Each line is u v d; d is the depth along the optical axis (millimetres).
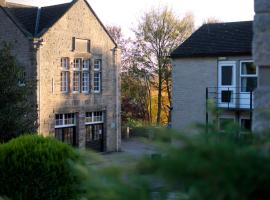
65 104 31375
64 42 31156
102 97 34438
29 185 9719
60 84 31031
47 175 9656
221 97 22938
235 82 22578
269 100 4211
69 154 9859
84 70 33094
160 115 46344
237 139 2533
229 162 2016
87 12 32812
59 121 31344
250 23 24125
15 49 29734
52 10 32094
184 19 45250
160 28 45094
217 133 2447
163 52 45344
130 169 2266
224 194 1976
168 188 2191
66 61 31562
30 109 19156
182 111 24156
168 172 2094
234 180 1993
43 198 9711
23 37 29406
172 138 2303
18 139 10203
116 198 2193
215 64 23141
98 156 2652
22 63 29484
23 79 19766
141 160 2244
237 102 22469
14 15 31469
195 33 24922
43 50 29672
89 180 2363
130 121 46344
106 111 34812
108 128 34906
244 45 22578
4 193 9844
